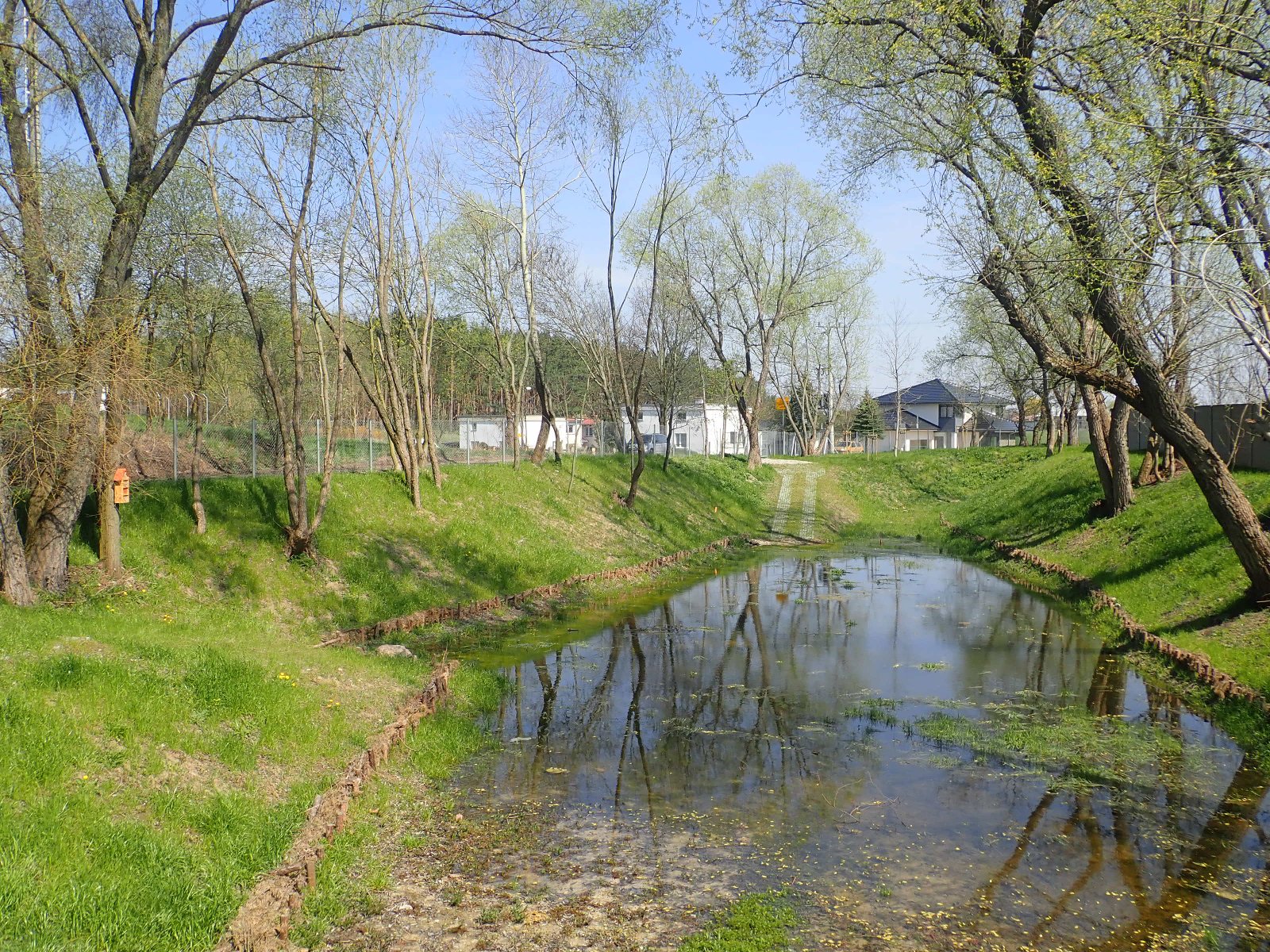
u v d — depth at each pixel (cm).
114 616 1246
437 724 1160
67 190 1277
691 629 1905
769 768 1059
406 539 2111
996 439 8581
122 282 1366
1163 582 1809
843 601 2259
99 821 659
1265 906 728
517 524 2494
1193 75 1001
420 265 2520
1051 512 2992
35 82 1395
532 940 668
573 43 1391
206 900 633
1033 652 1659
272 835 748
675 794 976
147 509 1691
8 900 547
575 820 905
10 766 671
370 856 802
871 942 667
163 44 1353
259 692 988
